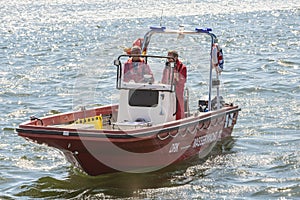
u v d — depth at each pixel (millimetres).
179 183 20359
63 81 39125
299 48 50656
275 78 36844
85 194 19672
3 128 26984
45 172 21562
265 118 27297
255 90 33125
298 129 25641
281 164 21688
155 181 20578
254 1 103750
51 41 60875
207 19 78625
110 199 19250
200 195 19312
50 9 100688
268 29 65375
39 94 35094
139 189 19938
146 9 94812
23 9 102625
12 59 49688
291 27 66500
